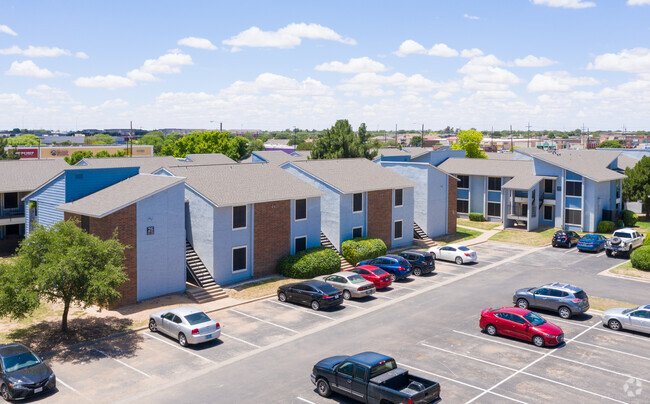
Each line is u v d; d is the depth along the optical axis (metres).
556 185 58.25
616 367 22.44
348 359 19.56
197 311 25.86
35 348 24.39
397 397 17.59
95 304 30.56
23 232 47.00
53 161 52.00
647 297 32.97
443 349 24.53
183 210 33.25
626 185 62.41
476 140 118.06
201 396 19.89
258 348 24.77
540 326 25.11
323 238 43.97
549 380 21.12
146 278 31.56
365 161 51.97
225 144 109.38
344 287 33.00
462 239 53.28
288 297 32.16
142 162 60.44
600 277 38.25
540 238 53.44
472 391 20.09
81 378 21.45
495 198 63.31
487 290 34.88
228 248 35.53
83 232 25.77
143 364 22.89
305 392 20.28
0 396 20.28
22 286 23.47
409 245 49.66
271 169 43.38
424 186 52.47
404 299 32.94
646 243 44.69
